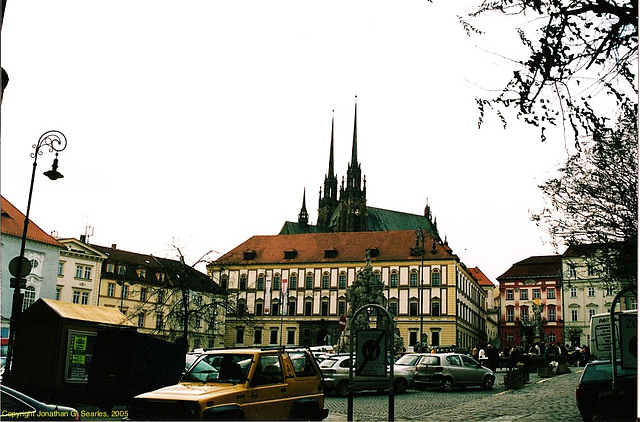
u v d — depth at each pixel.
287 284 115.19
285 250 118.56
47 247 73.62
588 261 34.09
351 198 143.88
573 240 31.55
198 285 58.12
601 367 15.96
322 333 111.75
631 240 29.92
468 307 118.81
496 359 47.56
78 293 88.56
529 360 46.28
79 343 21.89
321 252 116.25
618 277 33.03
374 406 24.53
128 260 99.25
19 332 21.62
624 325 11.04
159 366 20.42
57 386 21.11
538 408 21.16
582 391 15.67
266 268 117.06
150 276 100.81
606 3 11.66
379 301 67.38
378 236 116.06
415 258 109.38
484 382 32.88
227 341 113.62
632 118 12.09
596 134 12.51
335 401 26.97
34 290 71.75
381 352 14.09
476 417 19.42
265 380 13.23
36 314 21.53
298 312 113.94
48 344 21.27
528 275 132.25
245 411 12.45
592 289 111.94
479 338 131.25
